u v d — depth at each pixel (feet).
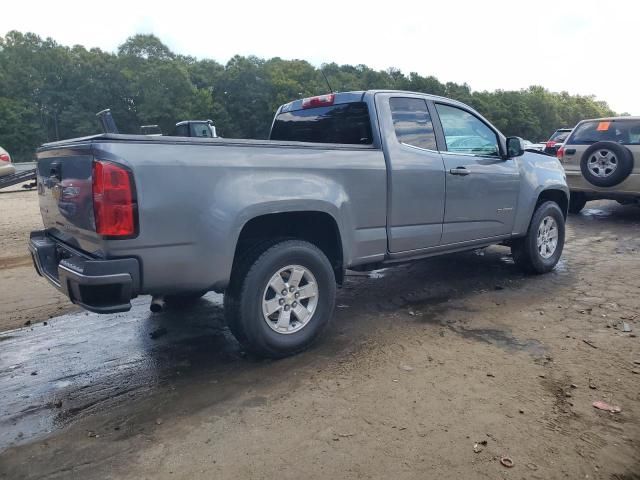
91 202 9.75
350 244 13.25
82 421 9.84
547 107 320.29
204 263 10.58
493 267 20.92
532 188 18.45
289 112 17.07
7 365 12.53
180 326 15.02
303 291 12.51
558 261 21.26
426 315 15.35
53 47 214.28
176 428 9.45
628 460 8.33
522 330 13.92
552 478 7.89
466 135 16.63
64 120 198.08
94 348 13.50
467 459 8.34
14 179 39.27
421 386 10.81
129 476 8.10
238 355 12.76
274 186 11.43
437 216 15.37
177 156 10.15
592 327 14.02
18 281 20.15
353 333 13.96
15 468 8.39
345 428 9.29
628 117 29.55
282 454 8.56
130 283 9.78
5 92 192.13
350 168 13.00
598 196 30.63
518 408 9.87
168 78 200.95
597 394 10.38
